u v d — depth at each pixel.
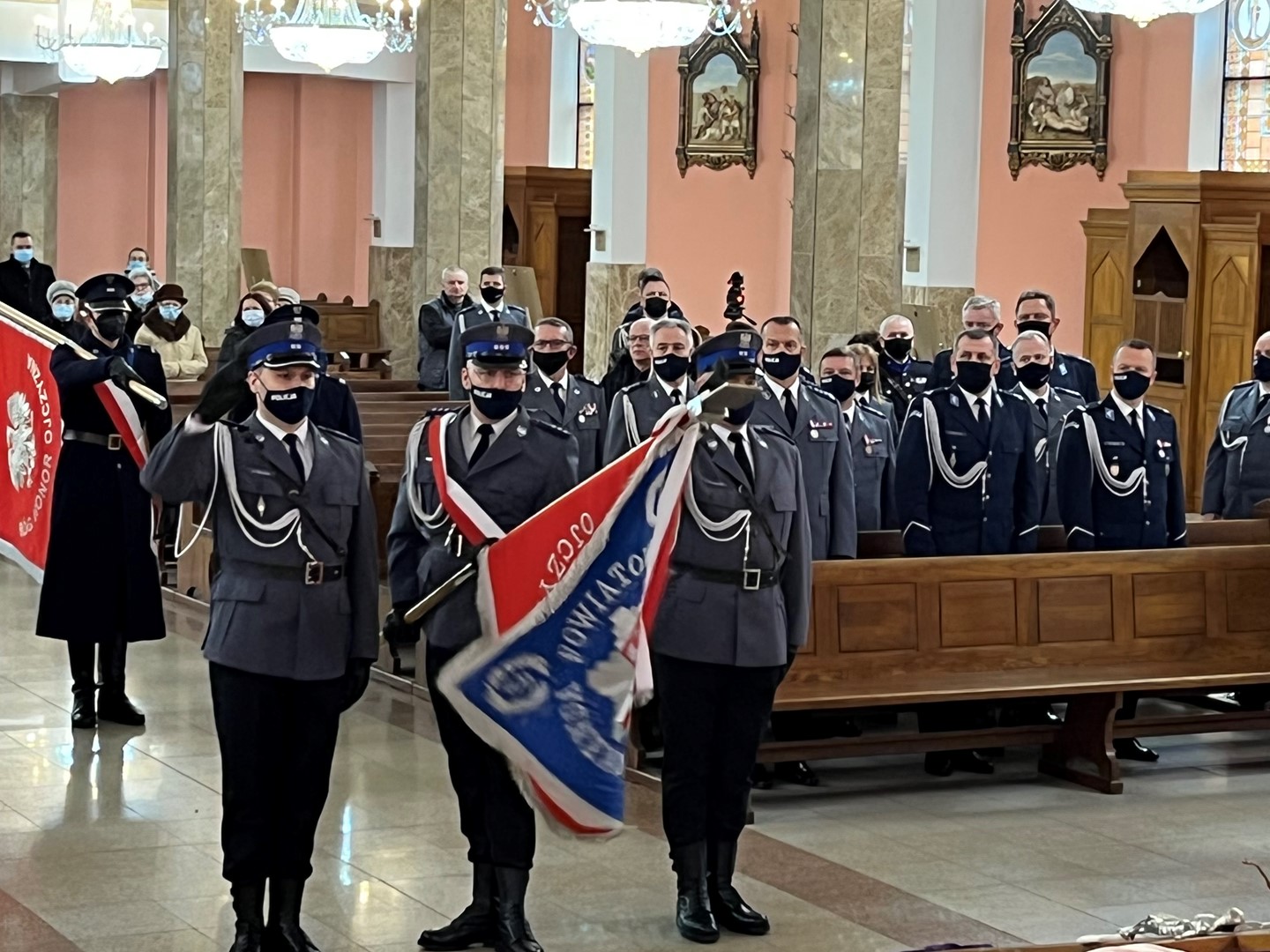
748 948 6.22
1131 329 16.94
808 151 13.80
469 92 18.70
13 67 26.47
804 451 8.55
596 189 22.78
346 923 6.38
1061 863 7.32
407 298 25.23
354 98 28.31
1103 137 18.41
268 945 5.86
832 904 6.72
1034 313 10.78
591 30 15.70
